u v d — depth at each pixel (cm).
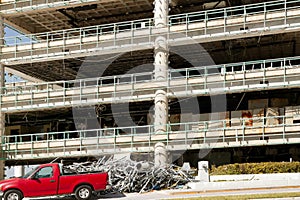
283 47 3288
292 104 3250
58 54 3153
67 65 3659
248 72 2703
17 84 4088
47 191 1925
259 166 2341
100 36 3070
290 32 2742
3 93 3294
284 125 2550
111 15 3597
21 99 3192
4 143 3145
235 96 3170
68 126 3894
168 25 2897
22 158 3075
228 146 2627
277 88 2642
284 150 2873
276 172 2312
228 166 2386
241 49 3322
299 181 2084
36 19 3638
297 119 2758
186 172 2405
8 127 3984
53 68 3741
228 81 2727
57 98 3100
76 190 1947
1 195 1903
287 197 1664
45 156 3019
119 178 2231
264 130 2583
